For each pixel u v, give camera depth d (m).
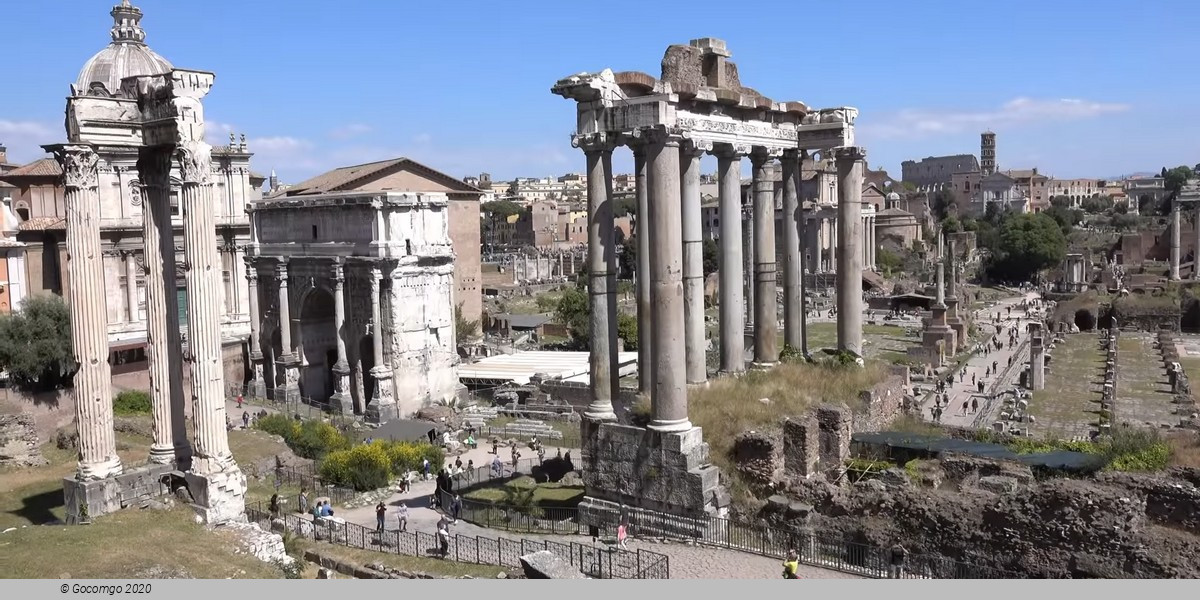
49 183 84.06
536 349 112.12
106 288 76.75
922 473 31.36
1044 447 33.59
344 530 37.53
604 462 32.84
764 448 31.19
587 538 32.12
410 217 75.56
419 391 76.38
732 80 38.75
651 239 31.00
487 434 65.94
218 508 30.77
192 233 30.44
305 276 79.50
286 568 30.06
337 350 77.12
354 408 77.25
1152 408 70.69
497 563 31.16
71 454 46.81
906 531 27.50
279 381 82.06
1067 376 87.88
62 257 79.88
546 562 25.36
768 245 40.97
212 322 30.75
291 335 81.12
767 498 30.55
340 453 49.91
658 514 30.98
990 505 26.42
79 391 30.28
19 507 35.62
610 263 33.72
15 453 43.62
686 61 35.47
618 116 31.62
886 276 193.88
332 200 76.12
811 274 177.12
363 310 75.69
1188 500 25.61
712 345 87.25
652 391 31.64
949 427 38.28
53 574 24.27
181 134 29.72
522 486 41.75
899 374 42.88
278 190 119.19
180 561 26.39
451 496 40.62
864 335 122.75
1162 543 24.19
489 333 125.31
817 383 37.69
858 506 28.72
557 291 186.25
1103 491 25.09
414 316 76.00
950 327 109.62
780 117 41.00
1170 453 30.06
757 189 40.72
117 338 76.44
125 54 78.50
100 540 27.30
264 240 82.38
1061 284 179.88
